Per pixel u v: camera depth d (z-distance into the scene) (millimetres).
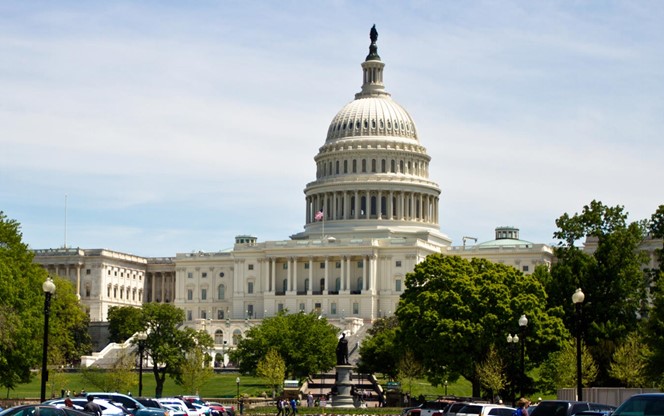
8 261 131500
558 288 152375
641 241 159625
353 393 158500
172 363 185125
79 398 89312
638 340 128750
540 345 144875
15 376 128625
